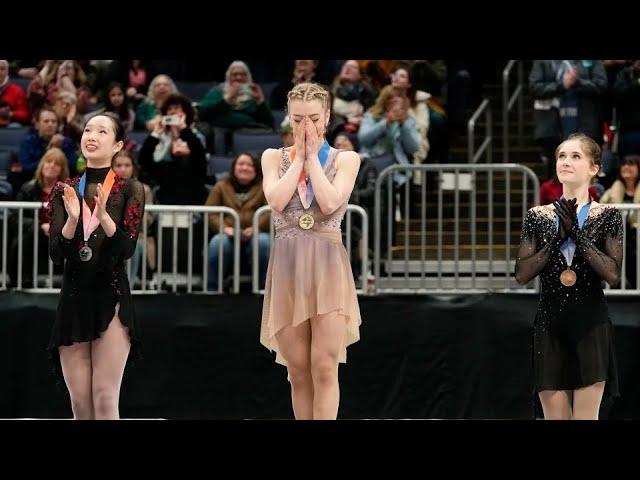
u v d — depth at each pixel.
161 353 27.23
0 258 28.75
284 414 27.38
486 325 27.28
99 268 19.84
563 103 35.91
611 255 19.33
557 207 19.39
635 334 26.94
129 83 40.06
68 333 19.78
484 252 30.27
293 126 18.64
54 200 20.23
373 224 30.66
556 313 19.39
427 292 27.75
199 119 37.53
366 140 34.53
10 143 36.81
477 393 27.30
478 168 28.62
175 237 27.88
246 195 29.91
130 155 30.66
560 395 19.67
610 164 35.59
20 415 27.09
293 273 18.64
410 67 38.66
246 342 27.36
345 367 27.44
